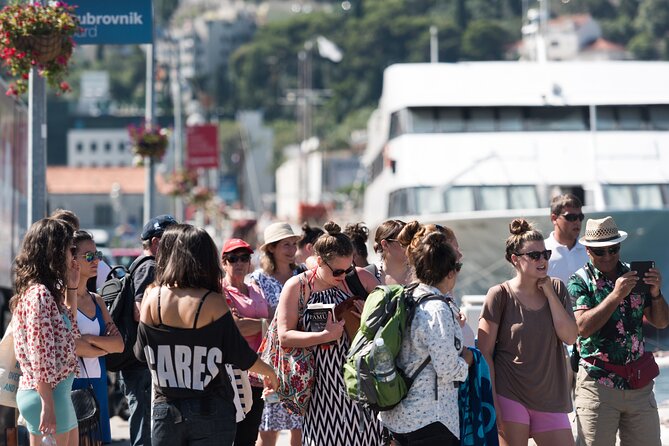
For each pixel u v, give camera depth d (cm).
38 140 3734
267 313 2766
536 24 8662
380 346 2028
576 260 2781
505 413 2295
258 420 2678
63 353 2189
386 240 2583
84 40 4344
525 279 2308
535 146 6844
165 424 2047
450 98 6881
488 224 6344
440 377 2038
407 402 2059
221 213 15650
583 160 6788
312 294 2361
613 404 2392
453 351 2020
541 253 2264
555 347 2297
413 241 2261
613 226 2406
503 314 2309
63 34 3641
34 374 2161
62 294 2217
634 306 2392
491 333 2305
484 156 6812
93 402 2427
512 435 2288
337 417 2322
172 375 2042
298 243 3228
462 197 6706
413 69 7025
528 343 2283
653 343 3919
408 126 6912
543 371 2283
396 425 2073
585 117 6919
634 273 2347
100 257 2427
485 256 6444
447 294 2103
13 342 2262
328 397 2330
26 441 2569
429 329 2025
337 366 2327
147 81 7200
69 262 2230
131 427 2764
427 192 6719
